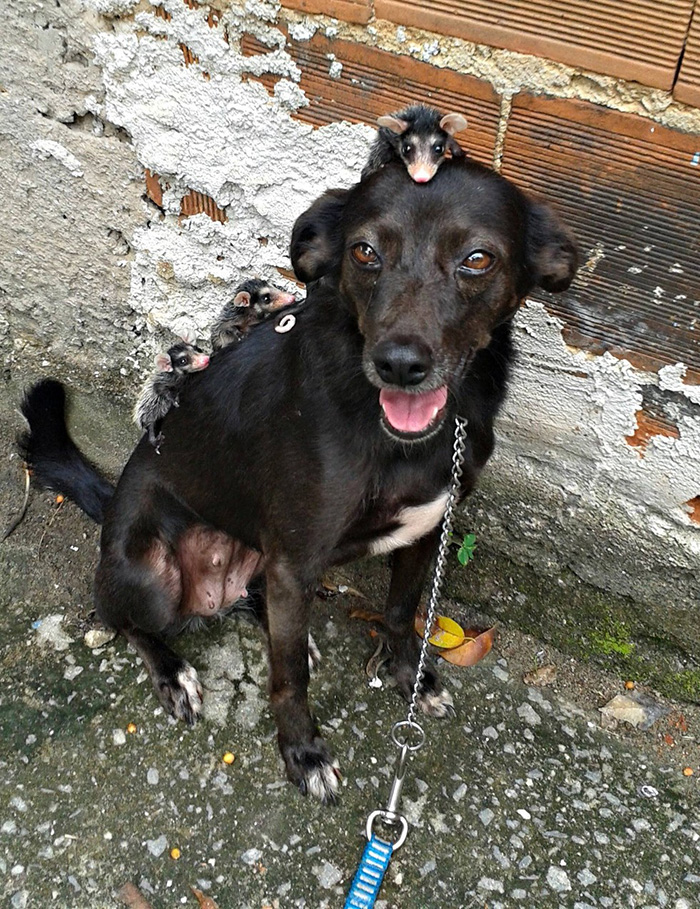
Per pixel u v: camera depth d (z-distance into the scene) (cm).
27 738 55
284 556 52
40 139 67
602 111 49
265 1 54
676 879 52
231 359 55
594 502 62
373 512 51
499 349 50
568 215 53
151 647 59
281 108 58
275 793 54
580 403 59
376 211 43
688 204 49
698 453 57
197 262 68
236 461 54
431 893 50
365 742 57
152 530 59
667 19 45
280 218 62
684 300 53
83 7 59
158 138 62
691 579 61
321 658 62
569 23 47
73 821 52
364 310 44
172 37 58
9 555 67
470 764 56
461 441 49
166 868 50
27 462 69
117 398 77
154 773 54
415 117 42
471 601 67
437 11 49
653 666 63
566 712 60
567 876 51
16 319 79
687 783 56
